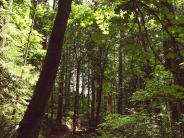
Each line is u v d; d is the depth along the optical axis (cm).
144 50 493
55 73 467
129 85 2850
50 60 463
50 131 2653
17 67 835
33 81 848
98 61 3284
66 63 3478
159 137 1102
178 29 468
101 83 3050
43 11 2197
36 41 1719
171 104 1148
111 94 3338
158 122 1183
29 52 1806
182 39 474
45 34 2802
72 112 3672
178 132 1084
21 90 766
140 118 1168
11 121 638
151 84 1033
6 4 852
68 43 2931
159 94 1000
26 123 448
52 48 466
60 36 467
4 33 820
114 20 512
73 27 2542
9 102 737
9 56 848
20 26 1598
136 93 1169
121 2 482
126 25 513
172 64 708
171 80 1029
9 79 748
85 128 3388
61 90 3244
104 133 1276
